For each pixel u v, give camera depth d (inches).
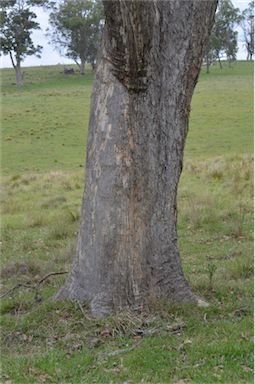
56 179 713.6
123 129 202.8
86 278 214.4
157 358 178.2
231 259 297.0
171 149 212.4
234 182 543.2
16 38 2583.7
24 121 1456.7
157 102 205.8
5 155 1059.9
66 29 2770.7
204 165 702.5
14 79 2994.6
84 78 2856.8
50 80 2861.7
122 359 178.7
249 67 3011.8
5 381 171.2
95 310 207.2
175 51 204.2
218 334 193.0
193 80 210.4
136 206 208.5
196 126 1261.1
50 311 211.6
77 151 1088.8
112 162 205.5
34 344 195.6
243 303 220.2
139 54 189.3
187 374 168.7
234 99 1617.9
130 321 198.8
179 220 400.8
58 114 1555.1
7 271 295.0
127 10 179.6
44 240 378.0
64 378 170.6
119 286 209.6
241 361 175.3
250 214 410.0
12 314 224.7
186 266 286.5
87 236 214.4
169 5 201.0
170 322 201.2
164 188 213.6
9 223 447.2
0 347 194.5
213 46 2758.4
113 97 202.1
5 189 676.1
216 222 389.4
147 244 211.8
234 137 1121.4
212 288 239.9
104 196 208.2
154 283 213.6
